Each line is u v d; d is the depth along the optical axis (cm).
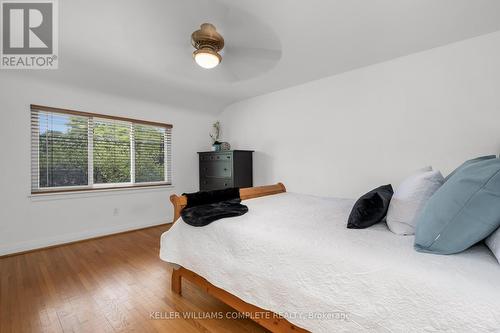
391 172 253
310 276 104
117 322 150
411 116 240
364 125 271
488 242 93
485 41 203
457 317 70
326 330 97
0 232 253
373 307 86
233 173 362
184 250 167
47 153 286
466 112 212
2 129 253
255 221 153
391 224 128
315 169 313
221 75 296
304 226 140
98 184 326
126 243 298
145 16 181
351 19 182
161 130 395
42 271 220
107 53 238
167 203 396
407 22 186
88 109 311
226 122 440
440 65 224
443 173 224
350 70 279
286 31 199
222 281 139
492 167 86
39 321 150
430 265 86
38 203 275
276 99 355
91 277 209
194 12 175
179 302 173
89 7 171
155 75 294
